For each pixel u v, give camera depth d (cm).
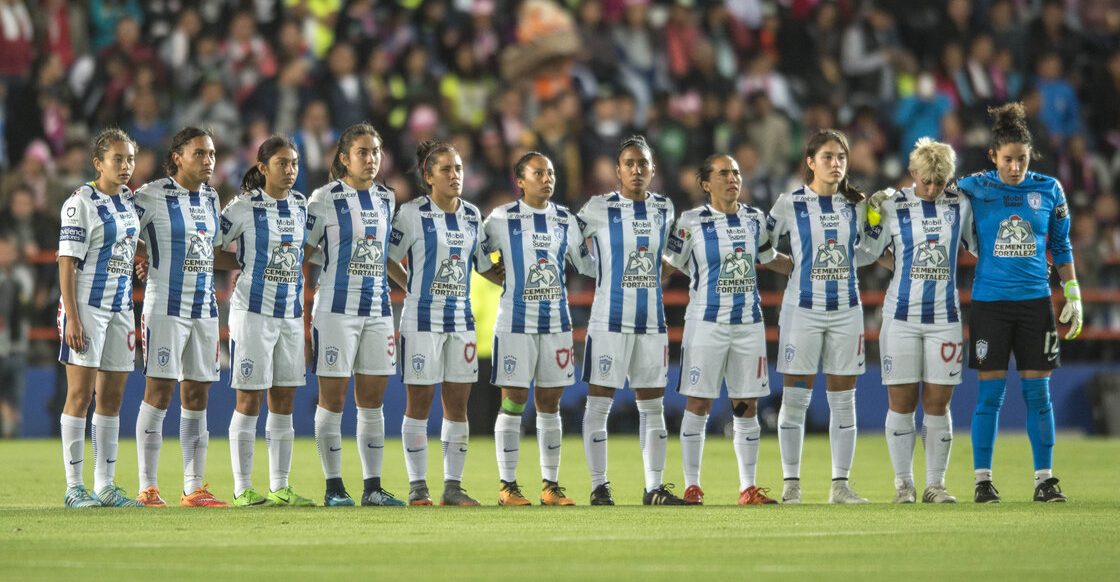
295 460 5206
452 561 2489
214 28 7862
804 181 3825
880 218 3741
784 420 3759
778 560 2506
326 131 7212
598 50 8162
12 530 2905
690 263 3753
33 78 7644
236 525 3003
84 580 2278
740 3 8769
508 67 8031
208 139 3600
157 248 3559
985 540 2769
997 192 3734
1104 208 7719
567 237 3747
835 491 3738
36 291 6625
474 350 3672
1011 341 3741
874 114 7994
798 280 3741
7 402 6494
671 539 2783
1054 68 8450
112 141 3516
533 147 7356
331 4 8275
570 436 6525
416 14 8269
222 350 6419
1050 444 3734
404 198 7181
